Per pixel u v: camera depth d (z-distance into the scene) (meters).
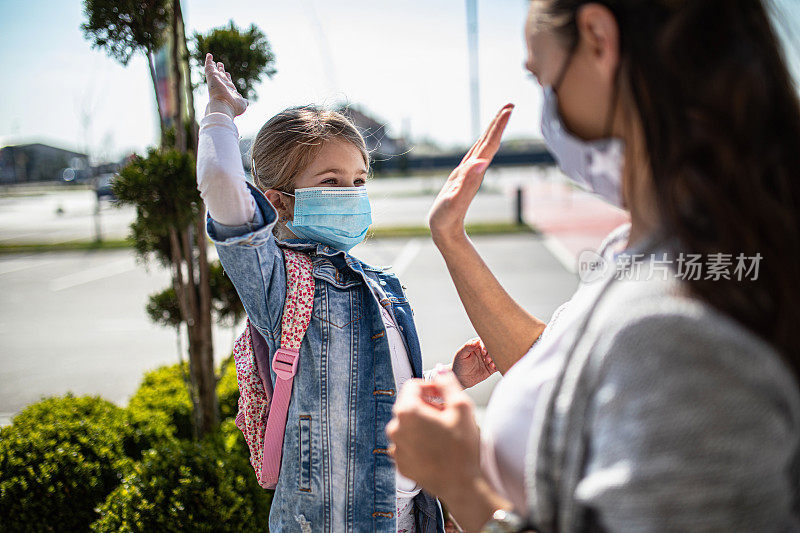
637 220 0.79
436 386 0.88
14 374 6.20
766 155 0.67
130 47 2.43
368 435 1.40
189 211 2.52
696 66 0.69
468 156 1.31
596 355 0.67
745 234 0.66
